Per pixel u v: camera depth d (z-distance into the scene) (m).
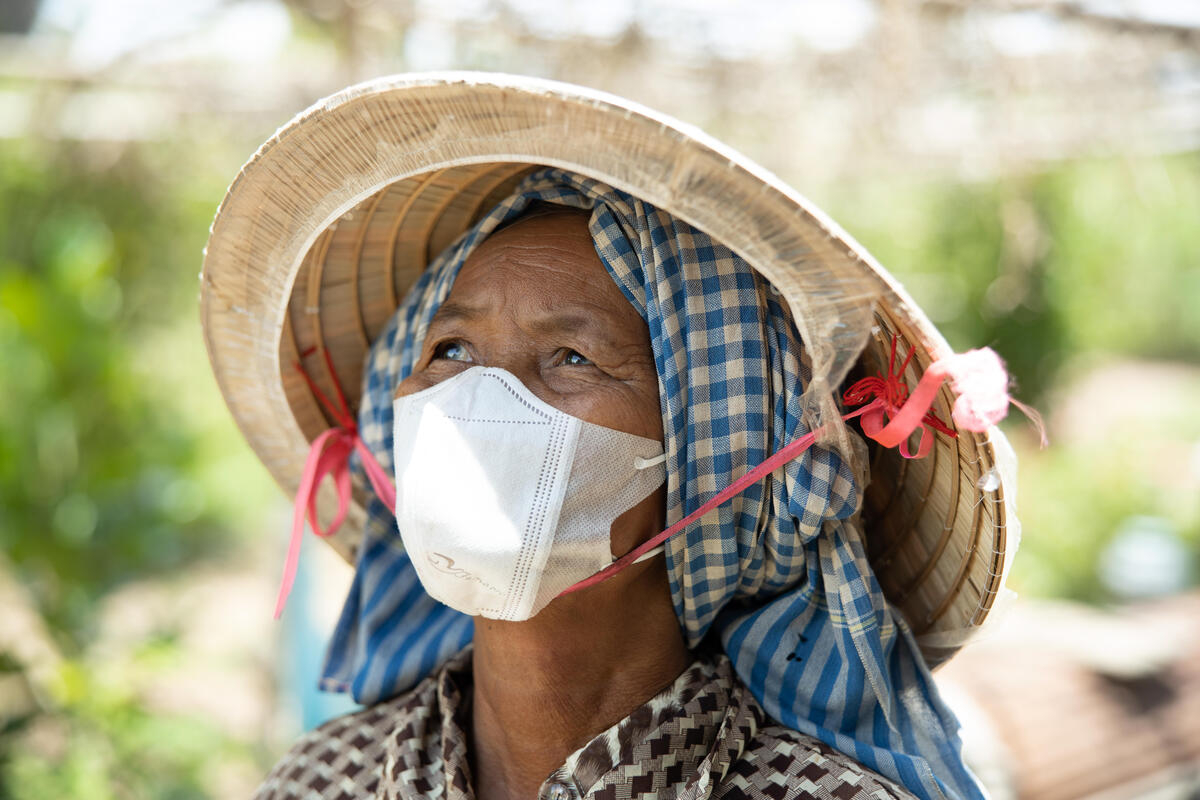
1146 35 3.28
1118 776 2.73
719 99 3.35
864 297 0.81
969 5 2.96
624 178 0.81
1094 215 6.08
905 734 1.04
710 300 0.98
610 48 3.02
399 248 1.25
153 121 4.14
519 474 0.93
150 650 3.49
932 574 1.10
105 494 4.17
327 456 1.24
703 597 1.03
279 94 3.96
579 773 0.99
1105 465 6.87
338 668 1.33
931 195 6.66
